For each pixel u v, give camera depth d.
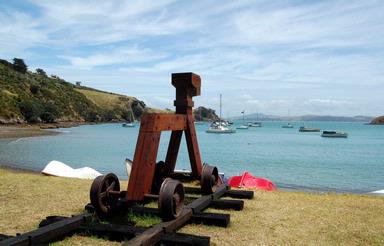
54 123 132.50
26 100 125.81
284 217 7.82
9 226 7.01
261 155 45.84
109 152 46.00
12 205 8.74
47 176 14.76
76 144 58.59
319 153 50.31
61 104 154.25
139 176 6.79
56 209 8.38
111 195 7.12
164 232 5.89
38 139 66.38
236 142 74.44
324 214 8.18
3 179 12.71
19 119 111.56
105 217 7.04
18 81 139.00
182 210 6.86
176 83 8.80
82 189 10.95
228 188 10.11
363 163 38.00
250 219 7.59
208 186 8.79
